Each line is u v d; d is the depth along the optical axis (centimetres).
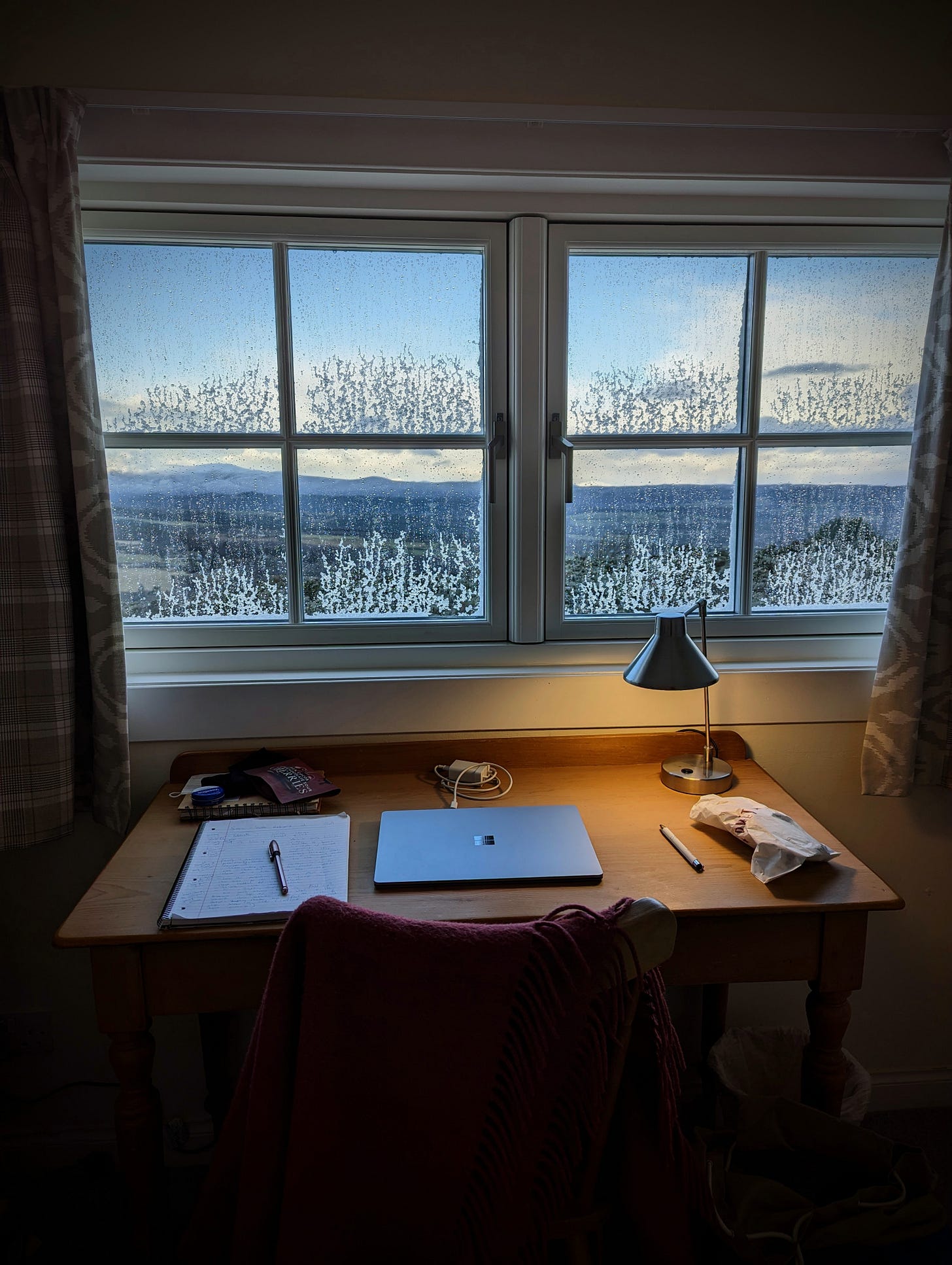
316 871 134
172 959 125
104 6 152
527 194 168
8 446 150
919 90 165
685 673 152
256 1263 103
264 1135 101
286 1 154
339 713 176
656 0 159
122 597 181
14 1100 183
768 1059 177
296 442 177
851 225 177
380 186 166
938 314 163
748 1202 131
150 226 167
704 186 166
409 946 95
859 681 182
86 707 164
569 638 188
